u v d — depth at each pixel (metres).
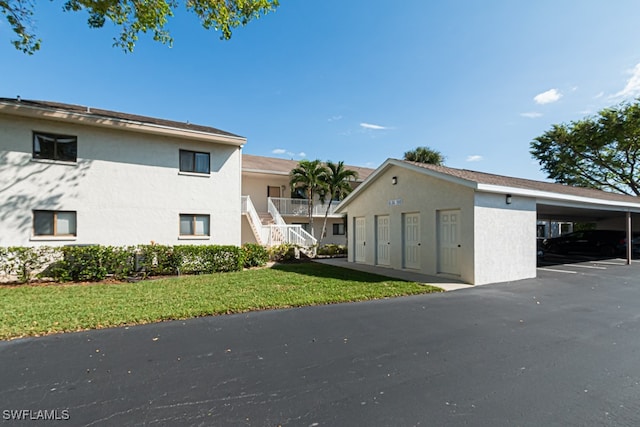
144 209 12.73
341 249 19.47
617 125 24.48
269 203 21.30
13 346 4.35
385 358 4.00
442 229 10.90
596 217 22.00
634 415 2.72
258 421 2.63
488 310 6.47
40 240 10.80
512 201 10.64
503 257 10.23
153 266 10.80
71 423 2.60
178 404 2.90
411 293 8.09
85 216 11.58
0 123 10.33
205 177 14.15
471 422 2.61
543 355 4.11
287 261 16.00
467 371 3.62
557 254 20.44
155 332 4.98
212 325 5.37
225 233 14.56
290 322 5.57
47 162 10.98
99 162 11.89
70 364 3.77
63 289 8.32
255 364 3.80
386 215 13.59
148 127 12.41
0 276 9.54
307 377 3.46
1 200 10.30
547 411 2.78
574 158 28.48
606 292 8.36
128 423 2.60
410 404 2.90
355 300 7.32
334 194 22.05
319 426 2.56
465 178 9.77
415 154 27.19
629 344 4.52
